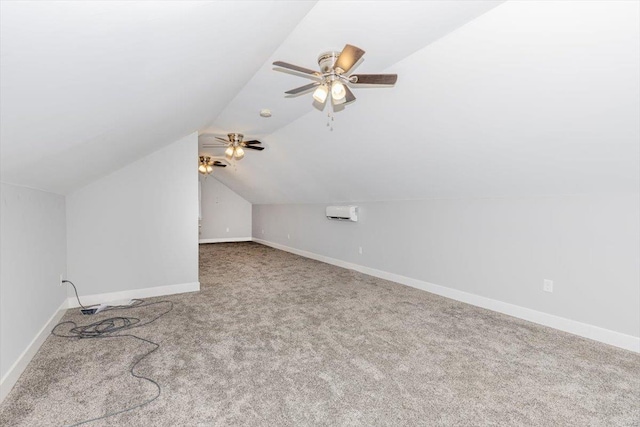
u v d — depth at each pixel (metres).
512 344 2.53
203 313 3.24
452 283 3.80
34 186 2.30
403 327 2.88
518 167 2.78
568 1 1.54
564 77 1.89
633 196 2.40
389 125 3.16
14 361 1.98
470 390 1.91
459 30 1.92
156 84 1.53
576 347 2.48
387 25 1.88
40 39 0.73
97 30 0.82
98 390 1.89
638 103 1.82
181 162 3.97
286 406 1.76
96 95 1.26
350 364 2.22
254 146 4.77
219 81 2.12
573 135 2.22
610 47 1.63
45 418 1.64
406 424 1.62
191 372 2.10
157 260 3.86
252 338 2.64
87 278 3.49
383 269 4.84
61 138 1.56
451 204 3.81
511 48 1.89
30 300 2.29
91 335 2.68
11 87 0.87
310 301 3.67
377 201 4.94
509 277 3.22
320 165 4.84
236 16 1.26
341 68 2.02
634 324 2.41
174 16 0.98
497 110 2.35
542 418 1.66
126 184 3.66
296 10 1.60
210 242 9.27
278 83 2.76
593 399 1.82
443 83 2.38
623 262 2.46
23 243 2.17
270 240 8.58
